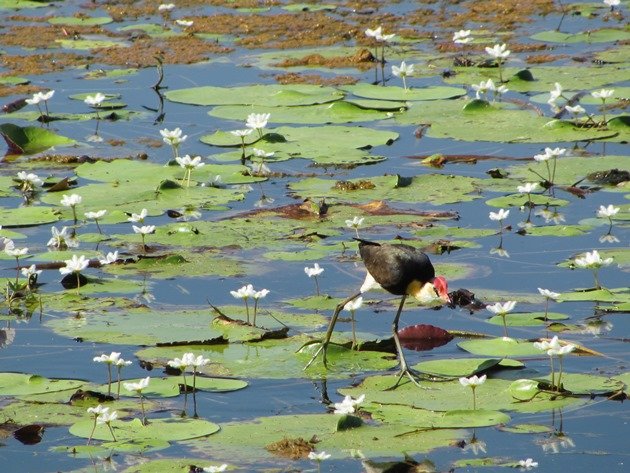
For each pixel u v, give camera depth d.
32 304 12.10
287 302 12.12
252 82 22.11
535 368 10.40
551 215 14.91
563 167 16.86
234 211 15.26
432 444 8.82
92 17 28.06
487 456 8.68
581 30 25.77
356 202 15.50
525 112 19.80
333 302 12.05
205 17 27.84
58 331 11.27
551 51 24.14
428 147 18.19
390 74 22.69
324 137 18.48
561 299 11.88
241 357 10.62
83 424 9.15
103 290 12.42
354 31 25.94
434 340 11.12
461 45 24.77
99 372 10.38
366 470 8.39
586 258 12.14
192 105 20.75
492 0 28.84
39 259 13.47
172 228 14.41
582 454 8.70
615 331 11.20
